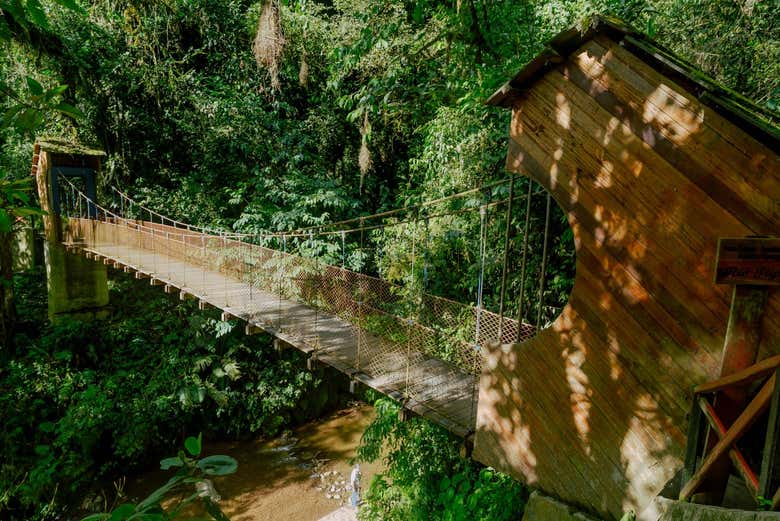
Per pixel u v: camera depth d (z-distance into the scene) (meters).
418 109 5.92
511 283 4.65
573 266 4.21
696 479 1.74
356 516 5.48
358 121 9.17
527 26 4.21
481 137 4.76
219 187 10.05
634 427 2.13
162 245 7.39
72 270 7.98
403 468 4.59
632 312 2.12
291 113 10.21
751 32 3.47
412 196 6.56
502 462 2.67
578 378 2.32
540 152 2.43
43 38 6.44
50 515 5.89
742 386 1.75
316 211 9.18
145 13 8.60
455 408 3.28
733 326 1.79
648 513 2.04
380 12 4.95
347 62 4.86
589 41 2.19
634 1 3.59
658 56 1.95
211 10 9.62
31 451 6.39
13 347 7.35
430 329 4.16
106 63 8.57
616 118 2.12
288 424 8.23
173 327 8.43
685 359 1.98
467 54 3.99
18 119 0.84
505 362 2.63
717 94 1.84
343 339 4.65
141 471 6.96
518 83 2.42
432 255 5.41
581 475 2.31
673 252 1.99
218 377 7.92
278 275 6.26
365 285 5.07
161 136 10.00
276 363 8.40
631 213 2.10
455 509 3.79
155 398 7.26
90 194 8.48
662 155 2.00
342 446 7.73
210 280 6.89
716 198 1.87
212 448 7.58
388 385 3.65
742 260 1.72
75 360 7.50
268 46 5.18
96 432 6.63
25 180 0.97
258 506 6.27
